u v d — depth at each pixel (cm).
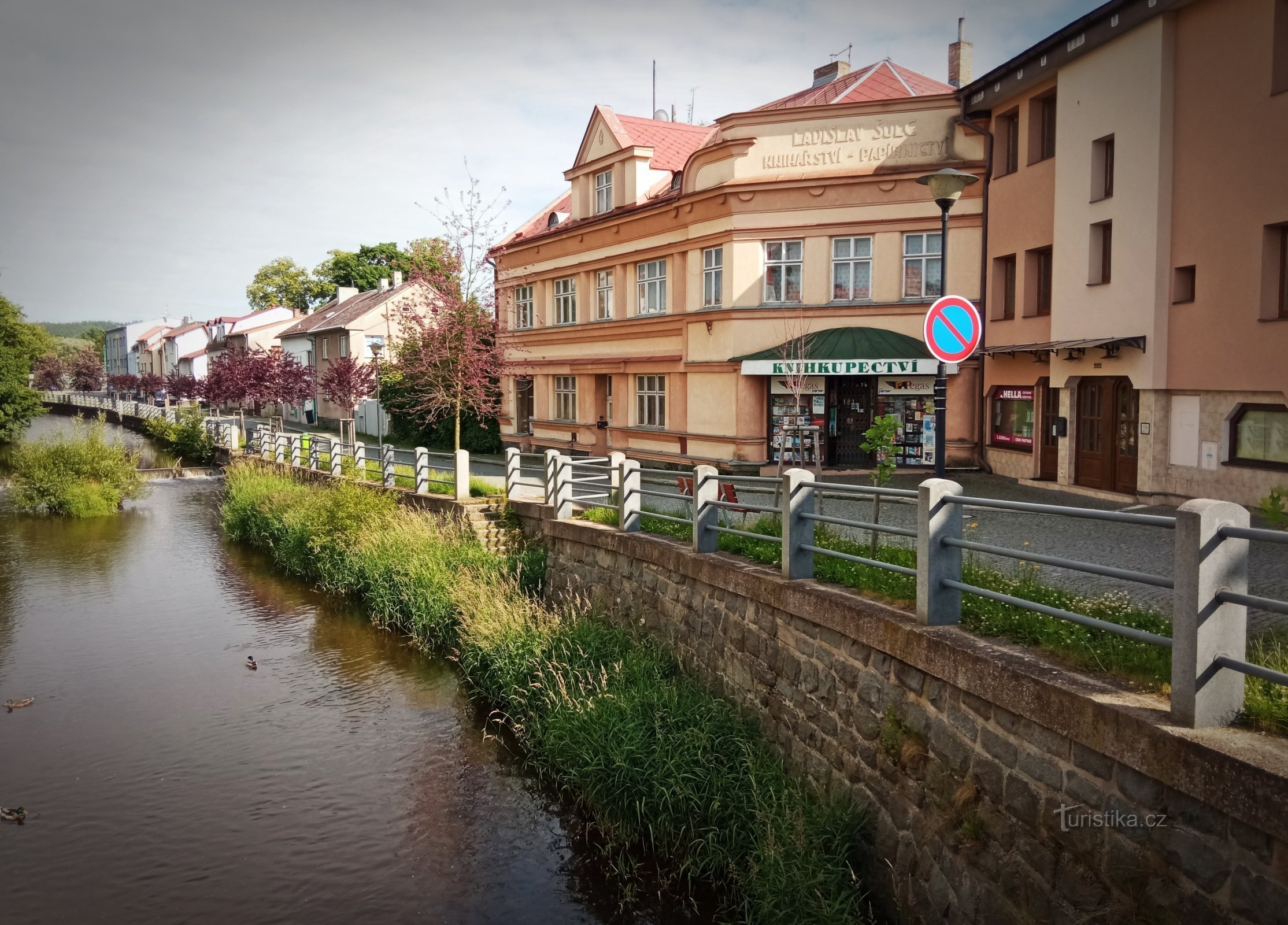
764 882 635
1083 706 438
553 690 966
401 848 786
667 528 1142
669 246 2428
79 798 887
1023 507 500
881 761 621
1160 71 1517
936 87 2362
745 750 769
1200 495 1491
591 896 711
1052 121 1898
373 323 4966
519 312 3272
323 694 1154
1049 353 1848
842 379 2209
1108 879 426
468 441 3444
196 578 1809
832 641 691
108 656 1323
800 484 761
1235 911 364
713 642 899
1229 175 1415
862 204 2111
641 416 2625
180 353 9356
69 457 2692
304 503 1988
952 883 534
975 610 596
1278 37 1332
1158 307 1538
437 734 1023
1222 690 396
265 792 892
